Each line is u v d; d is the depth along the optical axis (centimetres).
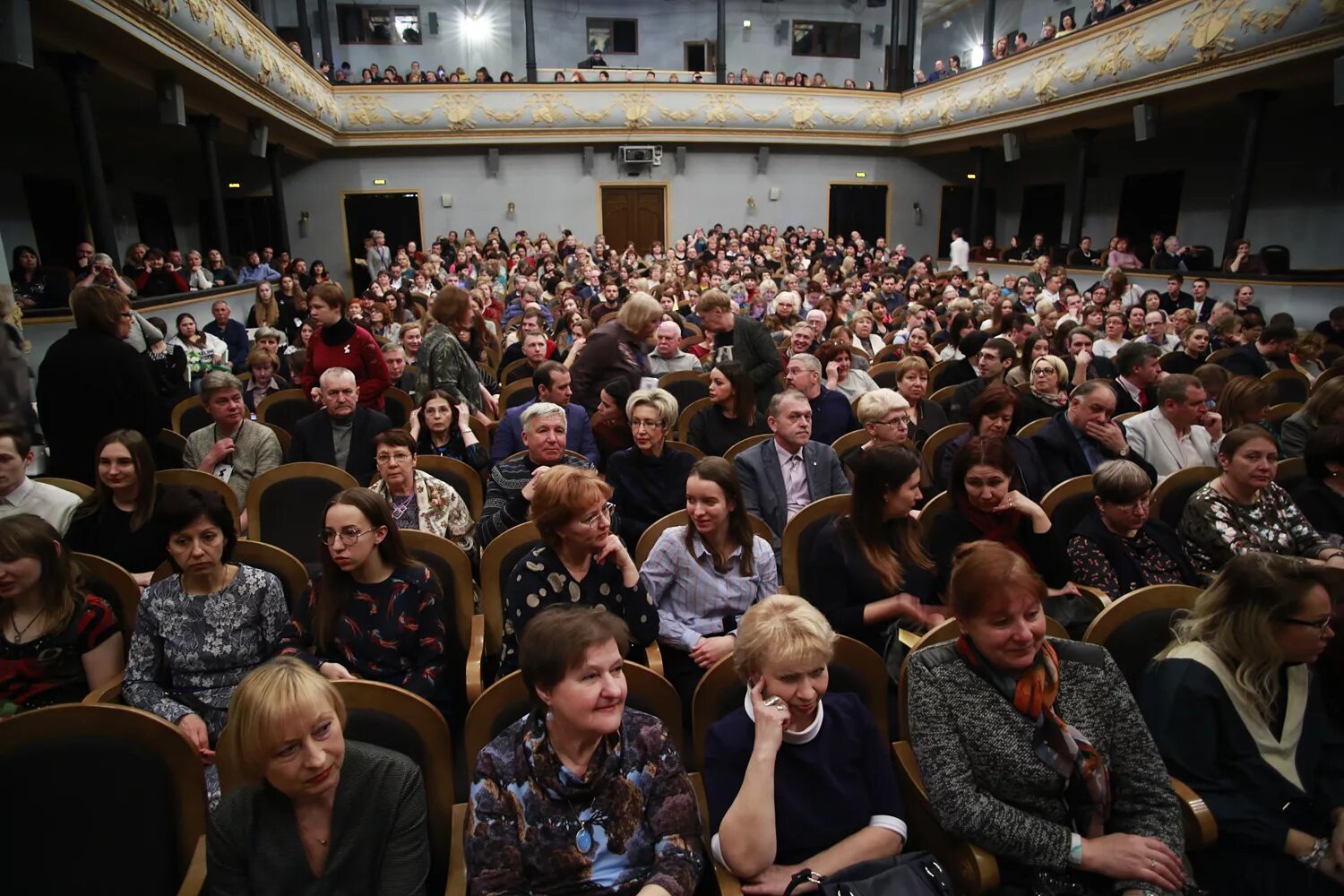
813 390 443
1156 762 181
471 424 462
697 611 271
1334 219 1210
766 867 167
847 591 258
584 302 994
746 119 1706
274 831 154
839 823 175
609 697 154
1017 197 1872
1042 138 1520
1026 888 174
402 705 185
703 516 258
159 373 560
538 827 160
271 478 348
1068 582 272
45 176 1108
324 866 155
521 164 1723
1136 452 374
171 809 174
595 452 411
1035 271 1339
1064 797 181
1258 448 288
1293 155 1262
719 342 516
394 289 1166
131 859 170
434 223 1722
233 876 153
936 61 2206
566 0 1911
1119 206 1606
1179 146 1465
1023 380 503
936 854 189
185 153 1507
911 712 187
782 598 180
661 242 1791
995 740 177
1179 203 1480
